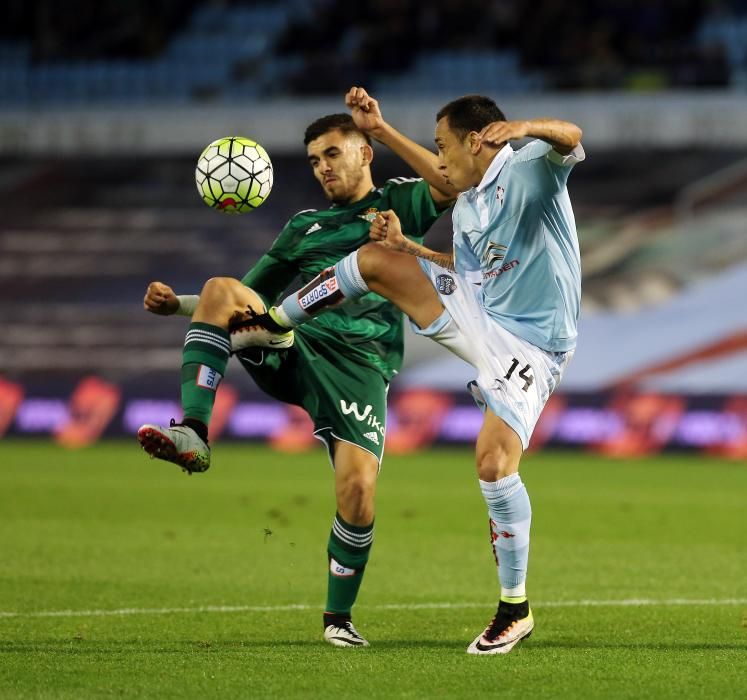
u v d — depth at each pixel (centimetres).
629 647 2244
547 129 1984
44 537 3900
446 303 2203
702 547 3806
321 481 5853
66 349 9406
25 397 8494
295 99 9275
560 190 2134
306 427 8050
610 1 9656
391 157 9025
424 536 4066
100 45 10106
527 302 2183
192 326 2314
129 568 3294
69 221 9600
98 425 8331
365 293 2266
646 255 8744
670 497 5269
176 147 9100
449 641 2334
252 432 8169
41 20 10212
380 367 2478
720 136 8544
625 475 6319
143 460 6912
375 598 2908
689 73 8819
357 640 2278
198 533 4056
